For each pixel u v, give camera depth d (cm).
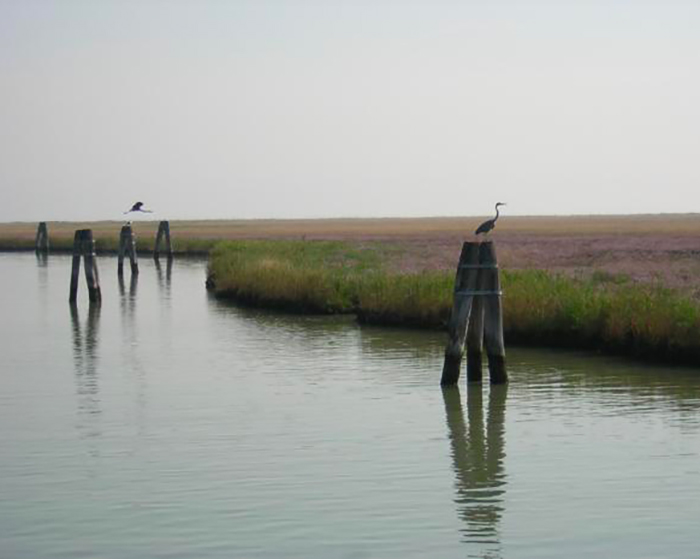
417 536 1303
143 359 2781
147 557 1241
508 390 2197
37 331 3456
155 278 6006
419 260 5503
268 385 2339
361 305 3516
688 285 3416
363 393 2212
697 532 1308
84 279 5984
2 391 2305
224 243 8162
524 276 3366
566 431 1830
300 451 1720
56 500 1465
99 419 1992
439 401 2105
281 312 3944
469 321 2253
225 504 1438
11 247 10462
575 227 14688
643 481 1521
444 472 1583
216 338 3195
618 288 3094
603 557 1228
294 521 1361
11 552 1265
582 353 2642
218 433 1856
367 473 1583
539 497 1455
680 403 2041
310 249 7144
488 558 1227
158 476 1578
